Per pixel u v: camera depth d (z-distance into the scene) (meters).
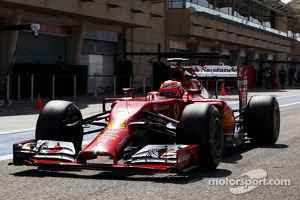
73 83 26.19
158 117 6.52
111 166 5.84
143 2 30.36
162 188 5.63
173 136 6.89
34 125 12.62
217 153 6.62
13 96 23.20
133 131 6.22
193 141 6.34
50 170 6.70
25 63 24.67
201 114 6.39
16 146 6.34
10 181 6.06
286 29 63.41
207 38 39.34
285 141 9.71
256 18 50.78
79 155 5.92
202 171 6.63
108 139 5.95
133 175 6.37
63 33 27.39
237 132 8.54
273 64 58.91
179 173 5.80
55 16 25.88
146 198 5.19
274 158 7.70
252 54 53.16
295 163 7.27
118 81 29.31
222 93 28.81
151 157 5.92
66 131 6.93
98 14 26.30
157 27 35.75
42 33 26.09
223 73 9.34
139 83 33.88
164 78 29.08
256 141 9.12
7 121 13.63
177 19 36.25
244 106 9.82
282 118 14.64
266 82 43.16
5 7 22.47
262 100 8.97
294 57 68.44
